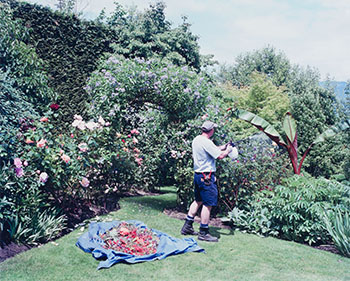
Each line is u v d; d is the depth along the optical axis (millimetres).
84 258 3471
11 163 3965
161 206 6141
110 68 6352
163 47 11664
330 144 11711
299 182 4914
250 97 15070
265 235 4734
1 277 2900
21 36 5777
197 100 6102
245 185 5426
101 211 5301
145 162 7379
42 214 4051
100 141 5457
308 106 12508
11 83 4672
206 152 4336
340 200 4695
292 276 3311
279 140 6445
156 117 7465
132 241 3893
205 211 4332
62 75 8492
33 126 4680
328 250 4262
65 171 4352
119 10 12320
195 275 3230
